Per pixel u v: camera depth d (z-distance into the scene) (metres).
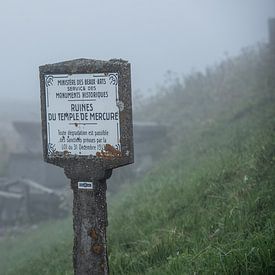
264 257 2.46
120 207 5.59
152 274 2.87
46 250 5.34
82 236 2.55
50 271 4.17
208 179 4.18
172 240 3.26
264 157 3.85
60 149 2.54
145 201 4.90
